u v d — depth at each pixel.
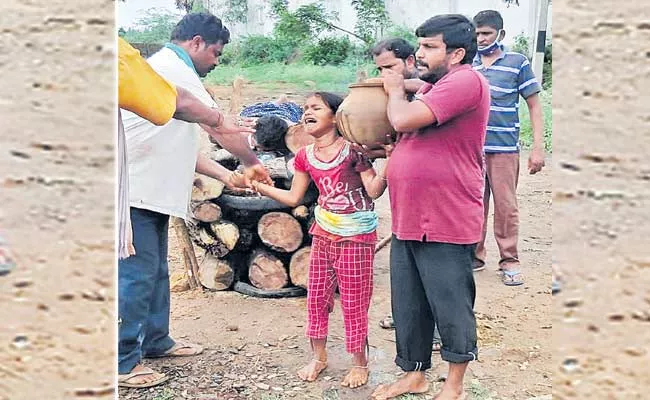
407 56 2.39
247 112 3.64
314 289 2.65
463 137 2.21
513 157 3.61
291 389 2.62
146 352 2.85
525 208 4.72
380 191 2.49
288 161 3.44
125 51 2.30
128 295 2.58
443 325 2.31
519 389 2.58
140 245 2.58
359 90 2.40
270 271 3.59
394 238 2.43
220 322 3.27
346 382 2.64
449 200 2.22
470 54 2.25
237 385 2.65
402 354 2.51
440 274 2.27
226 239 3.53
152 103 2.33
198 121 2.58
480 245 3.82
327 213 2.56
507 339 3.01
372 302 3.43
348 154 2.50
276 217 3.51
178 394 2.58
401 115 2.19
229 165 3.53
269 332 3.16
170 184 2.59
